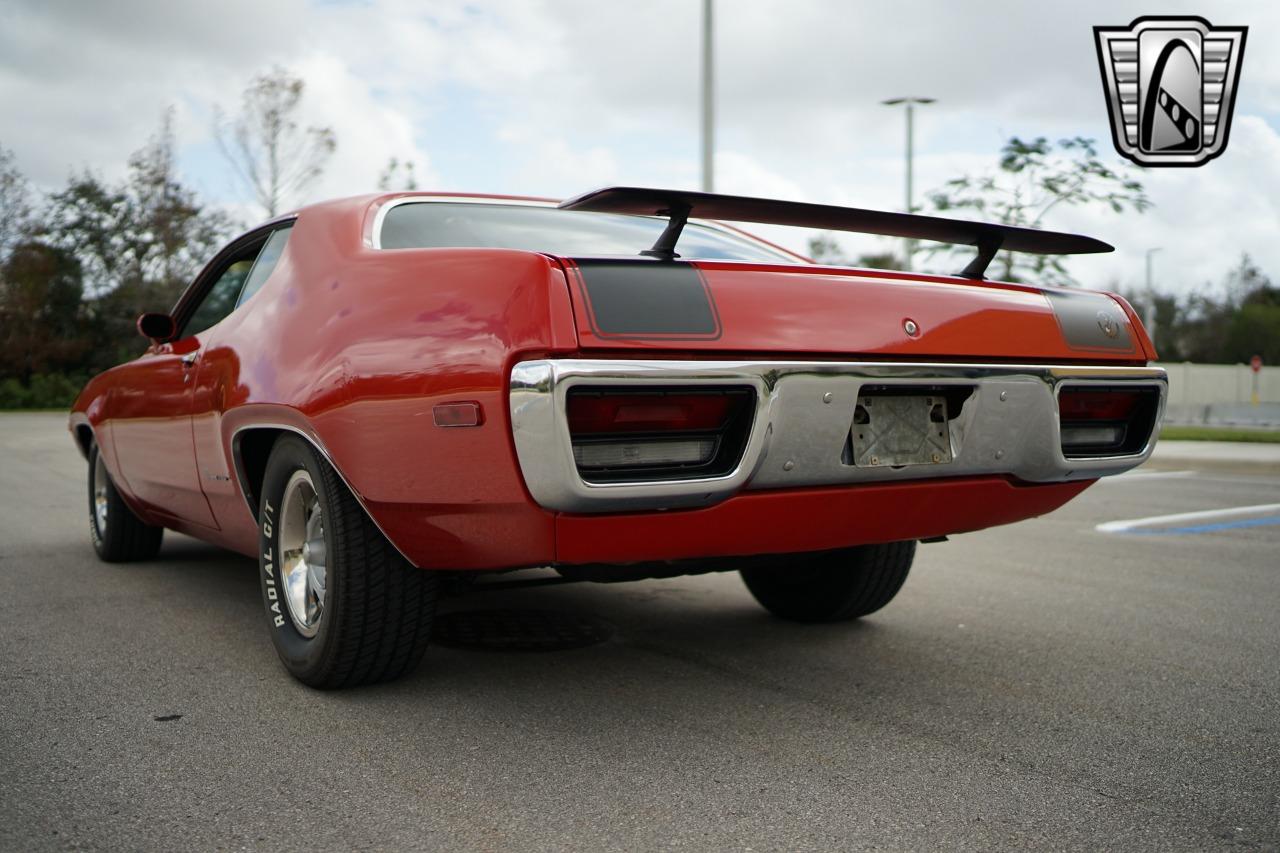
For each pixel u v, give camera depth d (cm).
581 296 230
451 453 244
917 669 337
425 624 295
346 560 283
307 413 279
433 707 291
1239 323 5669
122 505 497
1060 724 282
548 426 224
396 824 214
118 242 4366
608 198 245
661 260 247
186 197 4009
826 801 228
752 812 222
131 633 372
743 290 250
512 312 234
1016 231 296
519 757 253
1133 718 288
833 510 270
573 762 250
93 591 445
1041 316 294
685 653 353
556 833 211
